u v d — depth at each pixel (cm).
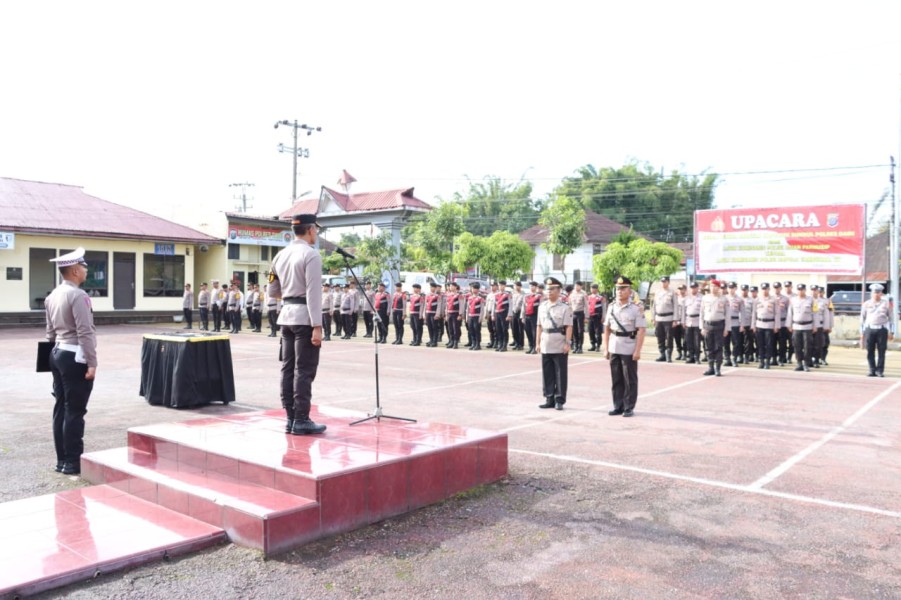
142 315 2958
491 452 621
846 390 1216
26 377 1322
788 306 1619
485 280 3934
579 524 518
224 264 3192
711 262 2241
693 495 589
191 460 571
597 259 2805
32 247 2622
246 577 420
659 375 1430
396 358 1725
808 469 672
